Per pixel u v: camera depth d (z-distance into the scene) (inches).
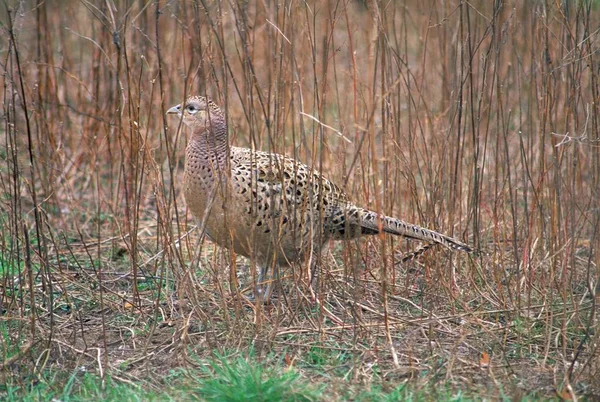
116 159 497.4
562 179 358.3
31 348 310.5
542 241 368.2
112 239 421.1
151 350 320.2
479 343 322.0
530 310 348.2
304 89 549.3
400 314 349.7
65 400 274.7
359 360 305.7
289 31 363.9
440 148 417.4
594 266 352.8
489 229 424.8
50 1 637.9
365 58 612.7
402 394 275.9
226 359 301.3
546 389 283.4
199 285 353.4
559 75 396.8
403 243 412.8
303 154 455.2
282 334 326.3
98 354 304.5
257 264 367.6
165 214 347.3
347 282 361.4
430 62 531.8
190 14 506.0
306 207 344.5
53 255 412.2
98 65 500.4
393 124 378.0
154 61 525.0
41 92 497.4
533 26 386.6
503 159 404.2
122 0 512.1
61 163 470.3
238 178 338.0
